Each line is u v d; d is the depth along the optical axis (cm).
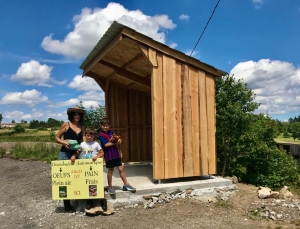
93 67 830
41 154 1398
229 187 631
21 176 980
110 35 592
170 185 585
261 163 897
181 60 620
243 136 870
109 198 535
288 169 928
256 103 939
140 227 445
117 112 914
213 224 453
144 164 912
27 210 568
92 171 511
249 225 450
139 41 579
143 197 553
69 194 511
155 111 592
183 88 623
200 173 633
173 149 607
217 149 928
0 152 1523
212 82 661
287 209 514
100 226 454
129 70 796
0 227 482
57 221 486
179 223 457
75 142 514
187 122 624
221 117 860
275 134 927
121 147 914
